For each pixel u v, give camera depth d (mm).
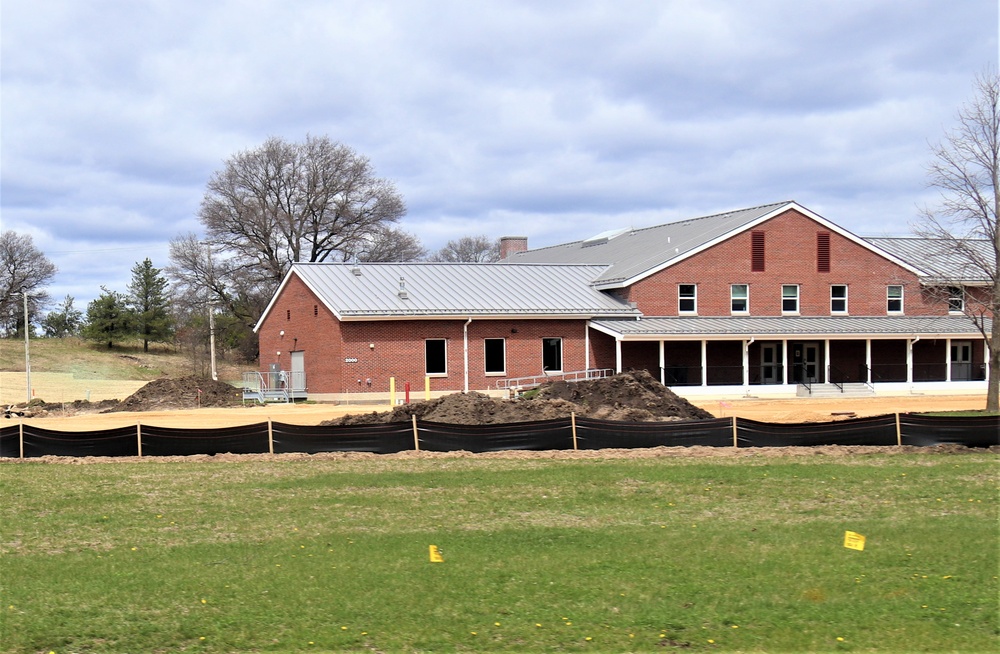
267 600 12641
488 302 47312
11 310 93938
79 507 18969
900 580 13367
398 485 20766
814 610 12172
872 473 21672
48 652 11000
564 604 12422
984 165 34906
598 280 52406
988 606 12320
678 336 46812
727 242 51156
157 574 13891
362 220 78625
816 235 52688
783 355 48906
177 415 38375
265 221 73688
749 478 21156
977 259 33250
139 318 95188
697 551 14891
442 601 12562
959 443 25703
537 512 18062
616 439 25484
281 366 51875
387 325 44719
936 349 54375
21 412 41875
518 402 30250
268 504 18984
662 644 11109
